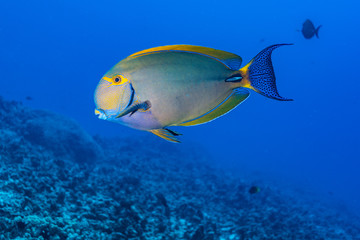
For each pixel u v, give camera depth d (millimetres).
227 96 1607
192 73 1539
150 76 1508
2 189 5629
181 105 1527
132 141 20234
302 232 8719
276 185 21312
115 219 5852
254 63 1581
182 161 18875
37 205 5297
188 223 7215
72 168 9391
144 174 12445
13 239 4023
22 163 8031
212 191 12125
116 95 1508
